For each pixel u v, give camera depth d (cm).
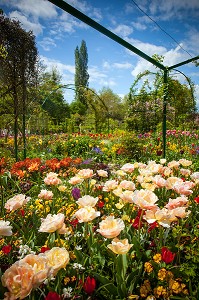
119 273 137
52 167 399
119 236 169
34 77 654
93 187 271
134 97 736
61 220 128
